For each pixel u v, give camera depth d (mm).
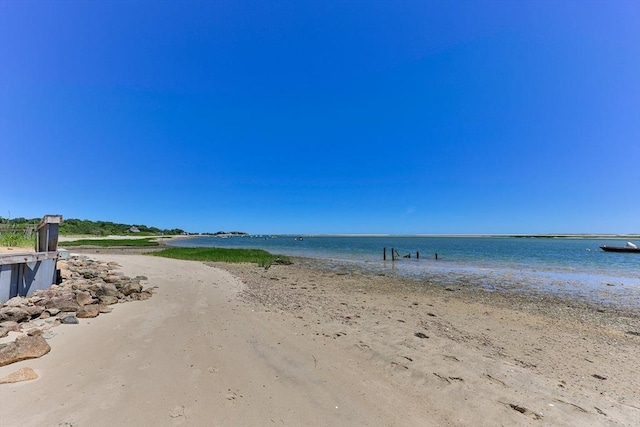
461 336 7211
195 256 28469
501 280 18094
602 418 3877
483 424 3535
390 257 35062
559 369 5578
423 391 4230
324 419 3406
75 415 3146
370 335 6672
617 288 15703
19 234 14312
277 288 12773
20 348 4375
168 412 3314
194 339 5566
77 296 7297
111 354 4711
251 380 4188
